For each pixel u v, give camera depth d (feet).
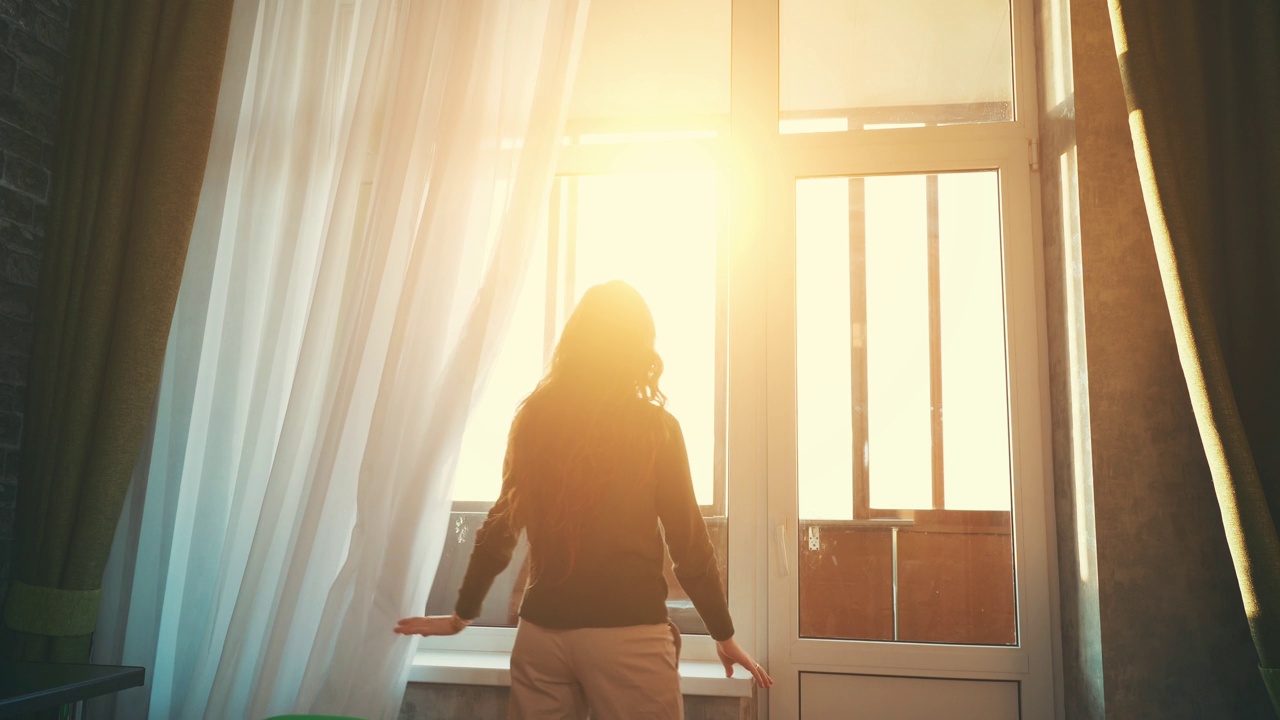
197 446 8.07
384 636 6.98
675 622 8.06
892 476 8.05
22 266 8.12
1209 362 5.96
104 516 7.54
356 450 7.48
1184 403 6.81
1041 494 7.69
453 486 7.32
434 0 8.10
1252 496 5.75
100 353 7.84
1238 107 6.74
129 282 7.81
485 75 7.95
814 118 8.66
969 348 8.14
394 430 7.32
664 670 5.18
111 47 8.40
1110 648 6.59
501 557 5.82
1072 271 7.32
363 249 7.79
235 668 7.12
